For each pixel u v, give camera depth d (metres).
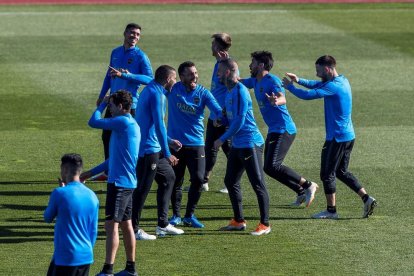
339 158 42.06
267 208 39.97
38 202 44.41
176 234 39.88
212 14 102.94
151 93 38.25
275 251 37.72
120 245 38.47
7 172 49.44
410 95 69.00
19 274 34.75
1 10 104.44
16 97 66.88
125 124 35.22
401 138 57.03
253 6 108.44
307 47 86.75
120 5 108.38
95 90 69.06
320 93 41.66
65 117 61.75
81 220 29.72
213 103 41.06
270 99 41.47
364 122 61.03
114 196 34.84
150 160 38.59
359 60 81.31
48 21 98.12
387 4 110.75
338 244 38.59
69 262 29.59
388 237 39.53
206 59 80.81
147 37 90.12
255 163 39.88
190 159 41.12
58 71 75.31
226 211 43.75
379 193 46.19
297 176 43.56
